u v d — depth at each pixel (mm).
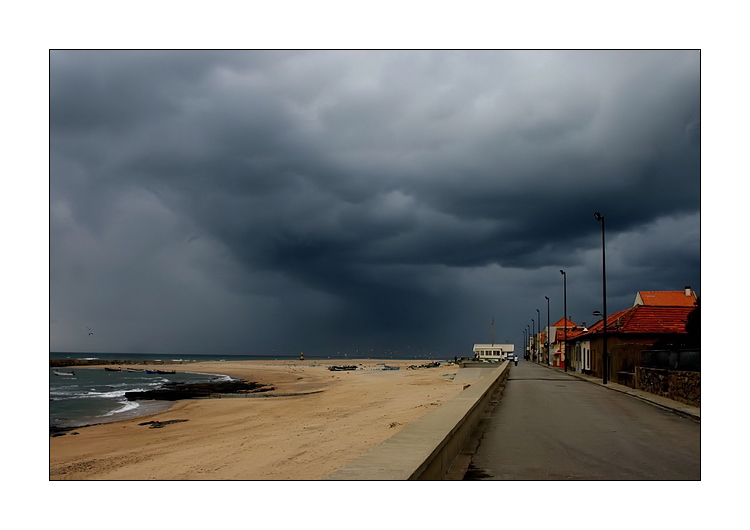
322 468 12648
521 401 19703
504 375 37188
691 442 10625
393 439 6684
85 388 63094
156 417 31719
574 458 8945
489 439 10883
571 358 53812
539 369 59531
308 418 25391
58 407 39469
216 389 58000
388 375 73062
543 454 9273
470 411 10914
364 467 5164
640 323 36219
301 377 81188
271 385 63125
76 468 16219
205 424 27172
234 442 18688
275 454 15008
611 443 10453
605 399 20906
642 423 13578
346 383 58281
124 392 56031
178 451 18047
